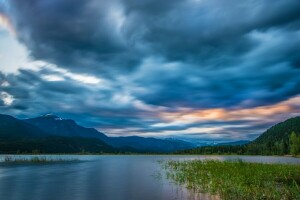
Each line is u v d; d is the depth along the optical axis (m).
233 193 29.36
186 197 29.94
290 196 26.89
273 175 41.28
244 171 43.81
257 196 27.53
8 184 42.34
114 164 100.38
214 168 50.59
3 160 118.50
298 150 180.25
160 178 49.75
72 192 34.69
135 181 46.06
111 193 33.72
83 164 99.00
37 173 60.88
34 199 30.02
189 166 63.25
